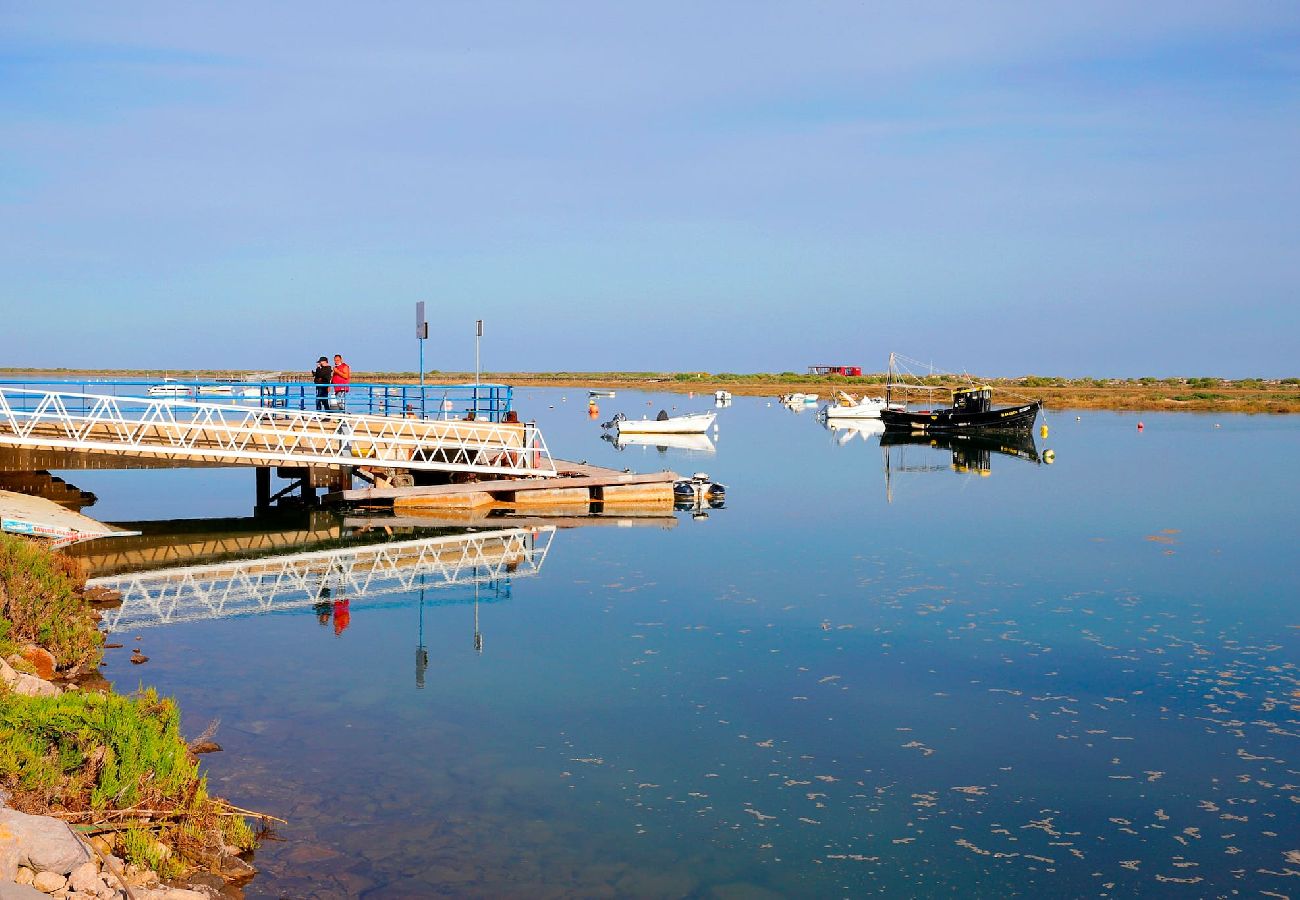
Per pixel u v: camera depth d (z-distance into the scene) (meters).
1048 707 18.17
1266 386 160.38
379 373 195.50
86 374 150.38
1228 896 12.24
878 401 104.81
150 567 29.73
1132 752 16.23
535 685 19.17
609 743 16.41
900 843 13.37
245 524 37.56
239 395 41.56
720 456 63.78
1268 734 16.94
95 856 10.55
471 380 172.00
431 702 18.19
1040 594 26.31
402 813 13.80
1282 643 21.91
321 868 12.23
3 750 11.67
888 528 36.72
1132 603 25.36
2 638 17.88
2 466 34.56
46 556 24.80
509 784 14.82
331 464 38.69
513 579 28.27
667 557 31.34
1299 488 47.38
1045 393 133.50
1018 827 13.83
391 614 24.41
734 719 17.55
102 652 20.77
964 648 21.56
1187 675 19.83
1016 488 48.00
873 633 22.69
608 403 124.75
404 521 37.81
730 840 13.34
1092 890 12.34
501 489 40.69
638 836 13.37
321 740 16.30
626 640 22.17
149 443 36.25
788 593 26.42
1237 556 31.36
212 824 12.59
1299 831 13.77
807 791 14.79
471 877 12.20
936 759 15.92
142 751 12.37
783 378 189.12
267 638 22.20
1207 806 14.45
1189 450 65.69
